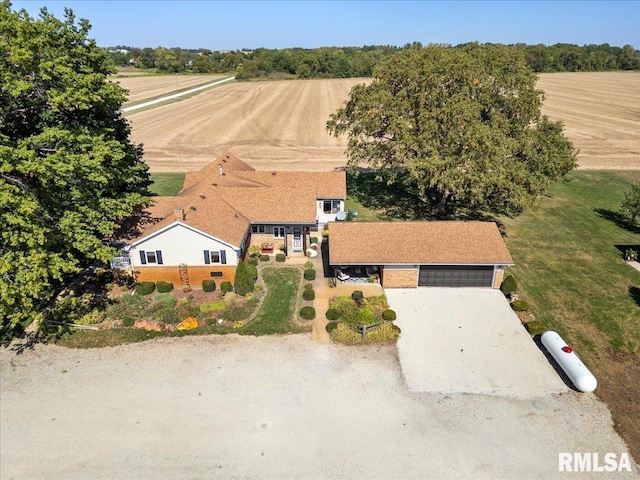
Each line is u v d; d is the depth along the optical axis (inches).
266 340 1046.4
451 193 1736.0
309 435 804.0
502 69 1681.8
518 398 890.1
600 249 1523.1
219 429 814.5
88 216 1098.7
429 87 1651.1
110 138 1206.3
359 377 939.3
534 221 1761.8
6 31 930.1
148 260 1227.9
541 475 735.1
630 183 2233.0
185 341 1042.1
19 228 958.4
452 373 953.5
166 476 729.6
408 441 793.6
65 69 972.6
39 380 922.7
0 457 756.0
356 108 1817.2
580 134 3230.8
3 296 872.9
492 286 1267.2
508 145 1471.5
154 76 7687.0
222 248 1208.2
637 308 1182.9
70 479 722.2
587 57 7746.1
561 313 1163.9
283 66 7406.5
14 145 980.6
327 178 1694.1
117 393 892.6
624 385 926.4
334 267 1269.7
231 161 1882.4
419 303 1198.9
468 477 731.4
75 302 1150.3
